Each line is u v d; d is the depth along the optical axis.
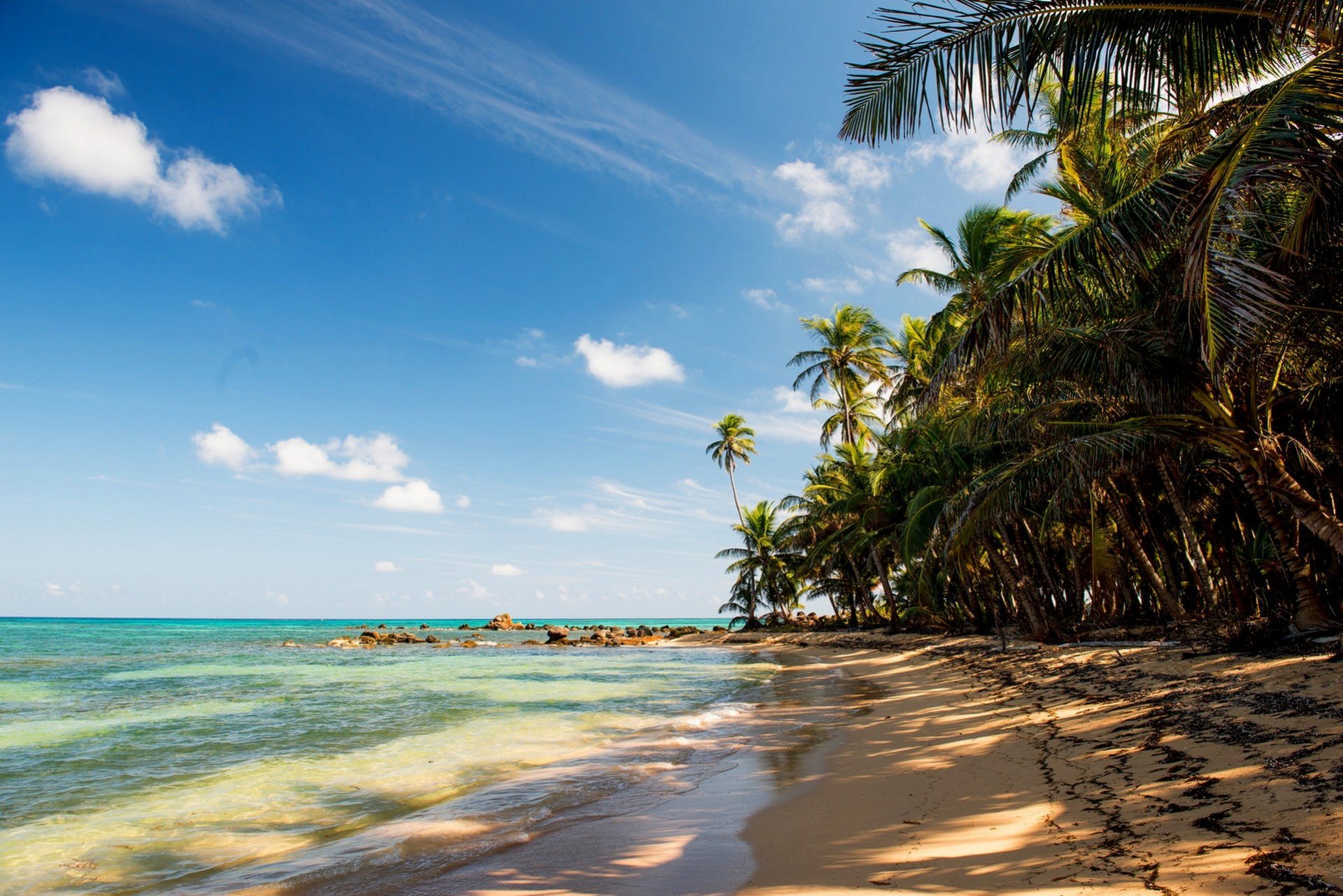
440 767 9.38
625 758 9.73
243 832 6.70
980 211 20.59
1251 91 7.61
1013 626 27.72
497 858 5.66
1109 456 11.59
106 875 5.59
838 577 49.88
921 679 17.69
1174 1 6.12
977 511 13.92
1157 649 12.98
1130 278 9.48
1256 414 9.87
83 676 24.47
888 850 5.06
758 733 11.45
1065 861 4.30
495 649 48.78
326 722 13.55
